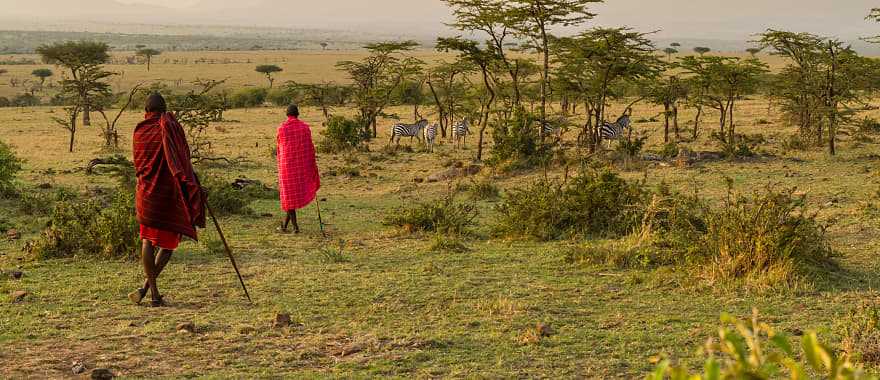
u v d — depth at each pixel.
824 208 16.55
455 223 14.76
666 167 24.89
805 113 32.78
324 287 9.73
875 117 41.56
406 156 32.78
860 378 2.32
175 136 8.16
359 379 6.20
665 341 7.39
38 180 24.50
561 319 8.28
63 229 11.99
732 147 26.53
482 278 10.37
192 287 9.71
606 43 30.11
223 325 7.85
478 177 24.81
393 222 14.98
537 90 41.31
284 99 73.75
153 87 49.66
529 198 14.59
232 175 26.84
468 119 44.00
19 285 9.69
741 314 8.45
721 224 10.93
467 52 30.06
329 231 15.07
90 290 9.43
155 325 7.78
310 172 14.70
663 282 10.05
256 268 10.90
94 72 39.59
